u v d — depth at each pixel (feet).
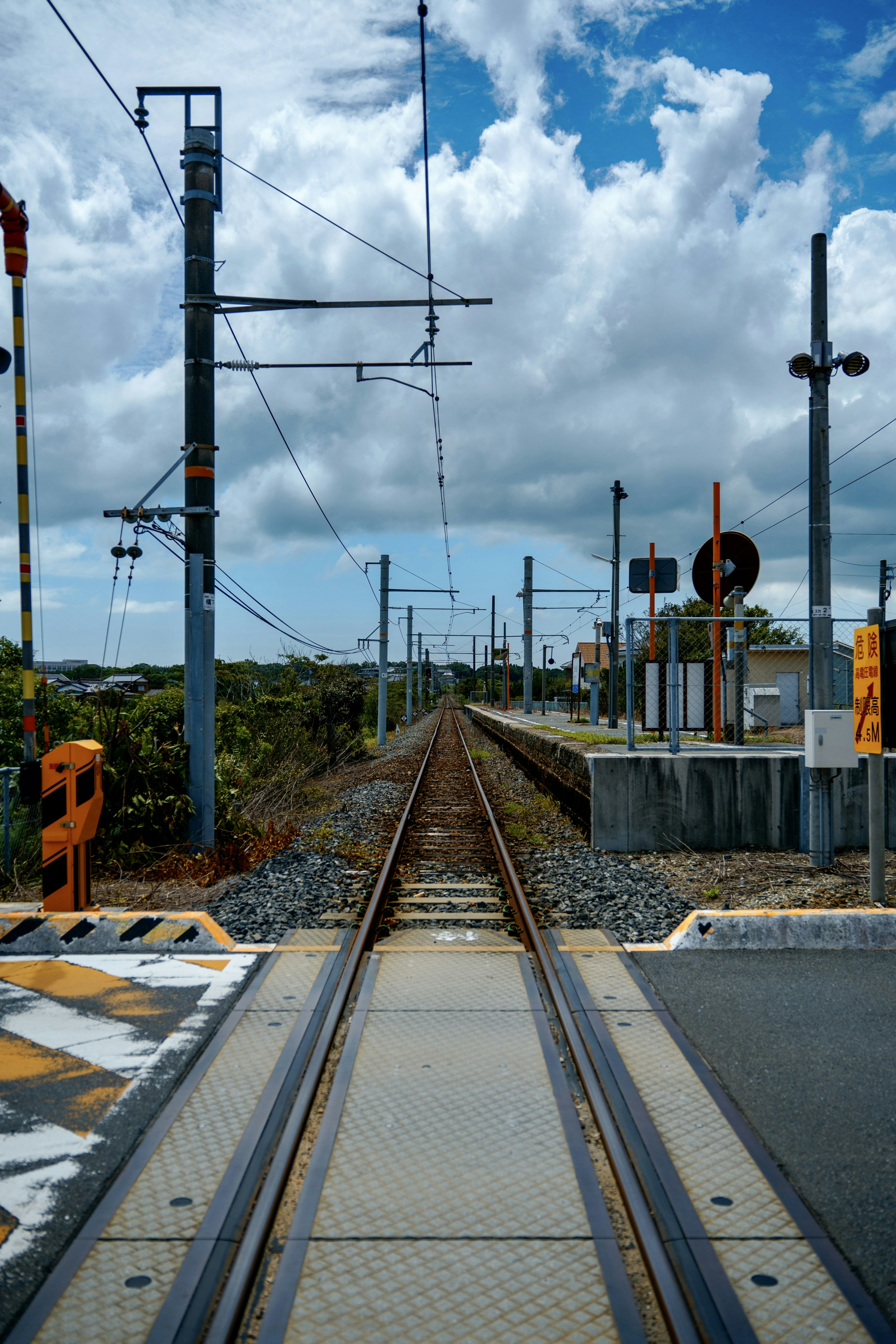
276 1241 9.80
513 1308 8.66
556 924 23.22
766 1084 13.48
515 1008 16.94
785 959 19.83
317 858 32.60
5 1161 11.34
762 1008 16.74
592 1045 14.84
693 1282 8.86
